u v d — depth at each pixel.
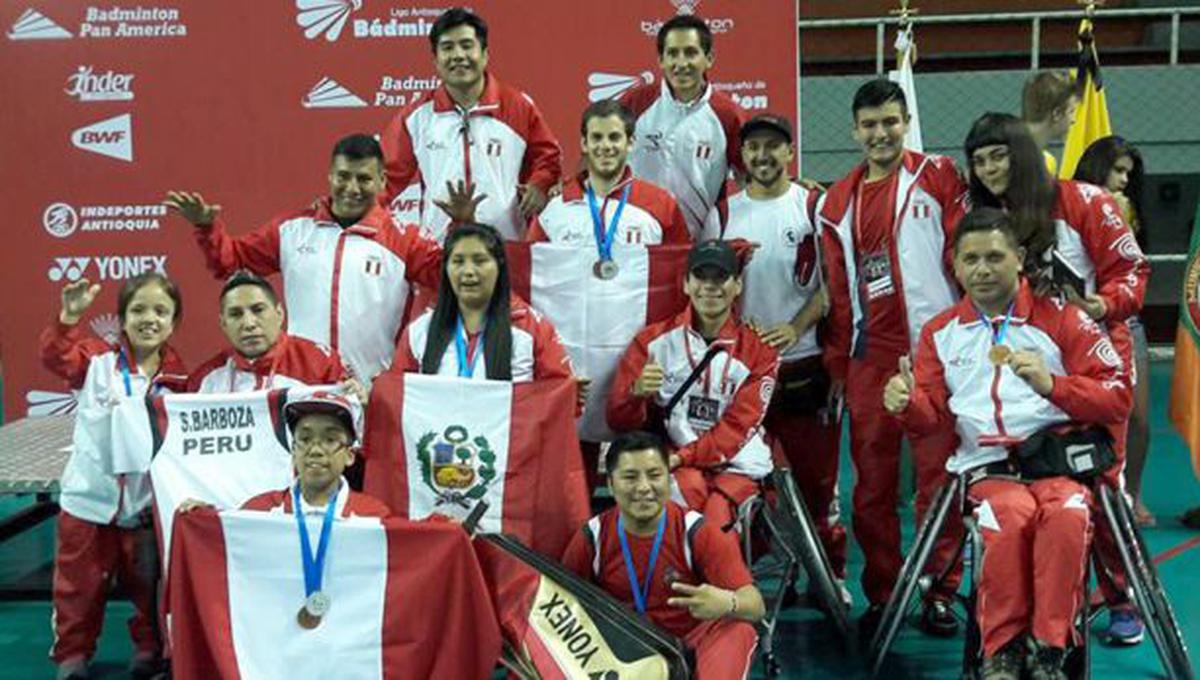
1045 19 10.03
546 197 4.71
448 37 4.68
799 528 4.27
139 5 6.75
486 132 4.79
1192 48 10.55
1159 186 10.84
